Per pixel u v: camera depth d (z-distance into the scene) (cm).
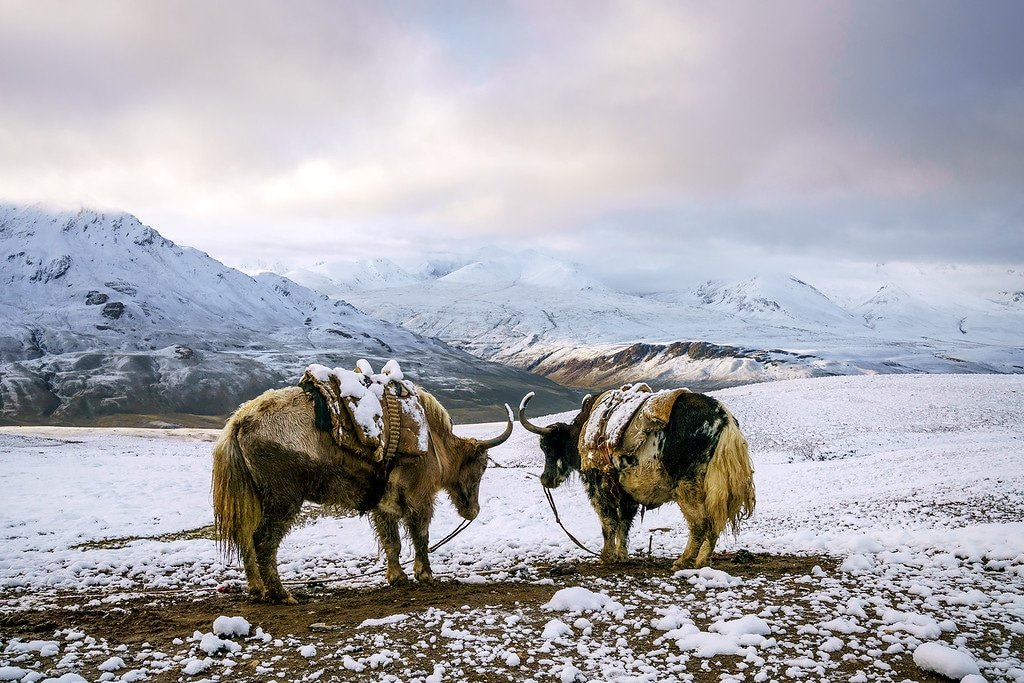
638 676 516
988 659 550
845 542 1102
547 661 548
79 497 1827
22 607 752
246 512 753
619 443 931
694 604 711
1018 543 947
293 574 1031
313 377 802
